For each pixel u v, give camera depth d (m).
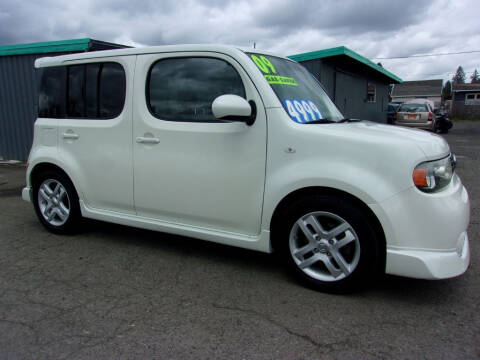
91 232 4.42
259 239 3.10
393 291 2.96
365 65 12.42
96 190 3.91
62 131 4.07
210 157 3.21
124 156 3.65
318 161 2.80
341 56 10.52
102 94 3.82
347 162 2.71
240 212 3.15
